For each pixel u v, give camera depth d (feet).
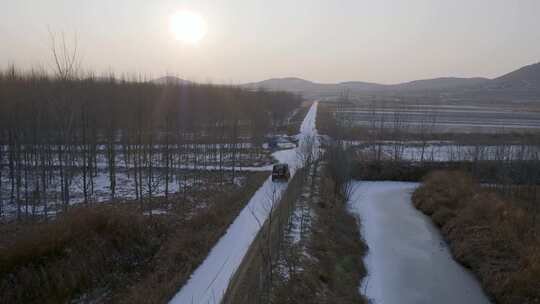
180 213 91.45
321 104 553.64
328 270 71.97
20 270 51.06
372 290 73.00
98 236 63.57
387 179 167.53
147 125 145.59
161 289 55.57
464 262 84.84
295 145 220.23
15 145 118.32
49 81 103.71
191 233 77.36
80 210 69.92
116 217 69.41
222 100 219.00
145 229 73.46
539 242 80.53
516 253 79.10
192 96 196.44
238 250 71.72
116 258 63.00
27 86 107.76
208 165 161.79
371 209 125.18
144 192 114.42
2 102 103.30
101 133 171.83
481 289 74.38
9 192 111.24
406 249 93.09
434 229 107.65
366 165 170.91
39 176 125.29
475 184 137.80
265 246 72.43
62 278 53.06
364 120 322.96
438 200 122.52
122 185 124.06
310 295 60.90
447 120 347.15
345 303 62.90
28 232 63.10
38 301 49.34
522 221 92.63
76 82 90.22
